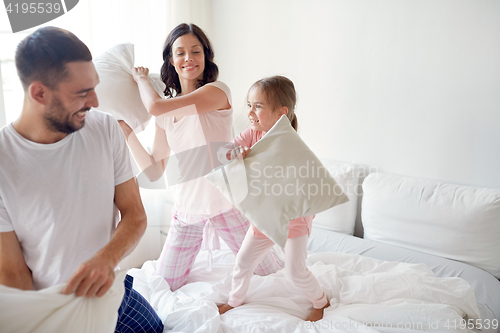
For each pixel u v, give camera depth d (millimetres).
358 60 2279
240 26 2693
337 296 1624
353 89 2328
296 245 1469
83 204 988
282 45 2541
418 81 2111
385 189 2166
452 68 2002
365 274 1754
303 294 1640
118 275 962
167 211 2357
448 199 1971
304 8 2408
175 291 1699
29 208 918
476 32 1908
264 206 1305
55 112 860
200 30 1545
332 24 2326
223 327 1421
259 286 1638
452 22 1962
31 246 967
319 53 2406
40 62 800
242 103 2811
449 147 2080
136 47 2238
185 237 1725
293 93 1531
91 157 995
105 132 1041
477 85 1948
